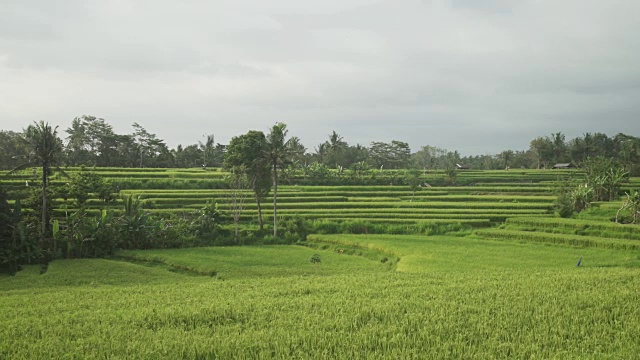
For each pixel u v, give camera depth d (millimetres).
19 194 65625
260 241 64500
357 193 95750
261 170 67562
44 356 17734
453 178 120812
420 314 21766
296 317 22484
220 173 102688
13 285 38500
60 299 28641
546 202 84375
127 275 42719
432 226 67875
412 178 99875
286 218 72250
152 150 137375
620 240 53719
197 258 50844
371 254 54406
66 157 114250
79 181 61938
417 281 31859
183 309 23984
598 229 61031
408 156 181375
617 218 67438
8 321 22766
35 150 54062
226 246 61656
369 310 22922
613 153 163875
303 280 34125
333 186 103062
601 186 86500
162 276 42688
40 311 25281
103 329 21000
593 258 46031
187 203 78750
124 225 57406
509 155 181875
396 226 68562
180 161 140250
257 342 18344
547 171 135375
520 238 59750
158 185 92938
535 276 32438
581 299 24062
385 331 19375
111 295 29547
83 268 45906
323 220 70125
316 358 16766
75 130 128125
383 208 80562
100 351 18109
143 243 58500
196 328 20969
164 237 59938
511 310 22422
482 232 63938
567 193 78500
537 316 20938
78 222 54906
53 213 60406
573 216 72562
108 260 51312
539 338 18312
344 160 157500
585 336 18594
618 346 17641
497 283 29562
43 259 51062
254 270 44438
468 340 18656
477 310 22875
